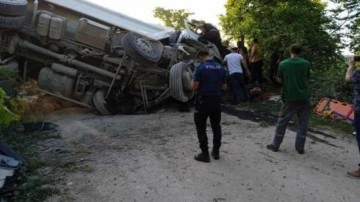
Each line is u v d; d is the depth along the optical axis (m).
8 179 5.30
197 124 6.26
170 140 7.36
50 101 9.77
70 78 9.22
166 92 9.66
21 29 9.04
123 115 9.49
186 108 9.83
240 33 15.88
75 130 7.95
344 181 5.86
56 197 5.14
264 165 6.30
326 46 13.26
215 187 5.48
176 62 10.02
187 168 6.05
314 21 13.39
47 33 9.01
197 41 10.45
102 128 8.12
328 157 6.82
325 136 8.01
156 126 8.33
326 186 5.66
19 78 9.43
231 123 8.69
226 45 13.76
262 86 12.67
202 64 6.16
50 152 6.69
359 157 6.89
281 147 7.20
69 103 10.05
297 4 14.13
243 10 16.30
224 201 5.11
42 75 9.30
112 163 6.21
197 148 6.93
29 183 5.45
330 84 10.31
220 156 6.60
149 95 9.90
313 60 13.09
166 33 10.51
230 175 5.87
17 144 6.96
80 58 9.50
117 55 9.27
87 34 9.12
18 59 9.59
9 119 5.34
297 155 6.83
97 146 7.01
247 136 7.74
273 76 13.23
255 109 10.03
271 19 14.52
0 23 8.30
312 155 6.87
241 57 10.78
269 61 13.59
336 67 12.58
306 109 6.79
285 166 6.30
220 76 6.20
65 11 9.38
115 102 9.54
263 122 8.70
